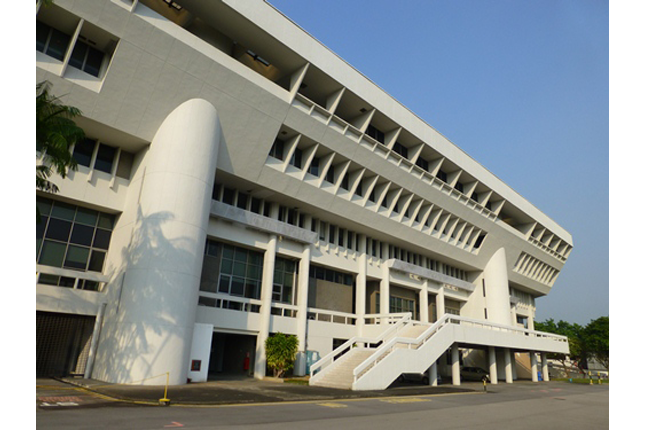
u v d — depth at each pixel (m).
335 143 28.12
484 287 45.44
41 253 20.19
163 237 19.55
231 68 21.92
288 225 27.59
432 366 26.45
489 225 43.09
